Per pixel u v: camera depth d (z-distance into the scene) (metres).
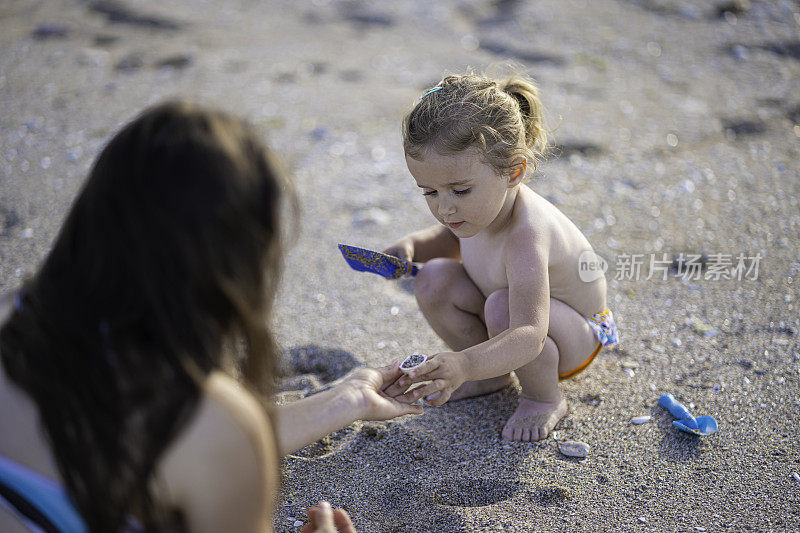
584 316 2.21
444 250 2.38
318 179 3.75
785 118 4.39
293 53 5.17
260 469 1.05
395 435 2.16
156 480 1.00
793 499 1.88
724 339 2.61
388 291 2.99
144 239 0.97
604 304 2.28
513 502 1.90
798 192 3.64
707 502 1.88
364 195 3.64
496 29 5.57
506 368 1.86
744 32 5.54
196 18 5.73
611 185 3.71
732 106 4.51
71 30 5.48
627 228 3.38
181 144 0.97
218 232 0.98
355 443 2.13
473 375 1.81
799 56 5.22
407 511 1.87
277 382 1.49
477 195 1.87
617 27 5.62
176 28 5.54
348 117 4.34
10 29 5.50
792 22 5.70
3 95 4.59
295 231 1.12
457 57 5.12
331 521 1.34
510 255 1.98
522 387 2.21
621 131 4.19
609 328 2.26
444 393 1.78
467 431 2.18
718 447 2.08
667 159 3.94
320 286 3.00
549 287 2.07
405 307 2.88
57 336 1.00
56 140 4.10
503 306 2.03
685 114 4.41
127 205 0.97
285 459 2.06
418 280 2.22
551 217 2.06
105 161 1.00
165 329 0.98
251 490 1.04
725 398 2.29
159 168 0.97
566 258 2.07
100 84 4.72
